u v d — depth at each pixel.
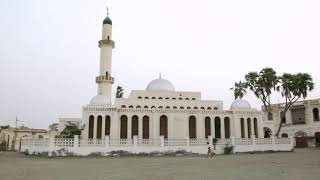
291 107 76.69
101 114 51.34
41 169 22.81
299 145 70.69
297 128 74.69
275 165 24.88
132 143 40.78
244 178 16.94
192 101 59.59
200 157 37.09
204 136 54.84
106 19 65.00
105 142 39.78
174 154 41.19
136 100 57.62
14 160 32.62
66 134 50.44
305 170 20.69
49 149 37.88
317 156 35.53
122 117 53.75
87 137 50.00
